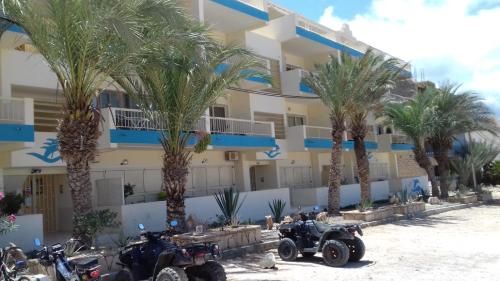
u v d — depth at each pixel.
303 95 29.02
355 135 25.28
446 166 33.59
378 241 15.45
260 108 27.11
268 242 14.70
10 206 14.75
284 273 10.56
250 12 25.05
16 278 8.12
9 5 10.39
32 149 16.33
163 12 10.75
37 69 16.62
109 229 15.19
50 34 10.62
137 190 20.69
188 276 8.52
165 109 14.15
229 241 13.50
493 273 9.82
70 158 11.32
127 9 10.27
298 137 28.53
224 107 26.41
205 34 13.20
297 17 30.97
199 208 19.38
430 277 9.62
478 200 32.09
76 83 11.20
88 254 10.51
